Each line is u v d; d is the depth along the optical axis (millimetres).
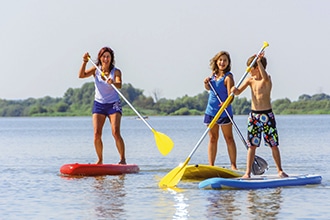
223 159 23484
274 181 15227
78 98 175375
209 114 17625
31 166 21219
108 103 18688
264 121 15539
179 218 11945
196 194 14344
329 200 13508
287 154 25188
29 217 12180
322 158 23172
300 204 13094
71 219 11953
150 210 12656
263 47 15516
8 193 14883
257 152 26688
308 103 139375
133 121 114375
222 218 11883
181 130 57188
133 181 16688
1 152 28641
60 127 79875
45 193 14828
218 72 17531
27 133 57156
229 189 14906
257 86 15539
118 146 19016
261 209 12633
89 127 78062
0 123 117750
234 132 47000
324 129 55125
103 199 13906
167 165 21156
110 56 18609
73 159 24266
